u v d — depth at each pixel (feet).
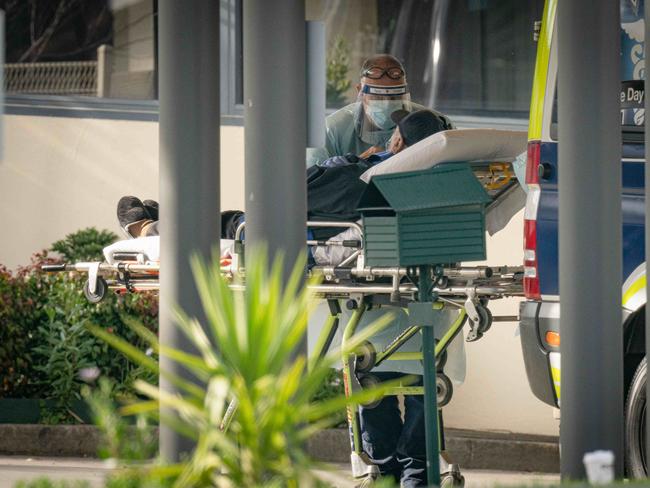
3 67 107.14
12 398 98.37
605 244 59.21
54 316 98.37
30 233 105.70
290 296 40.50
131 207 82.43
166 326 62.23
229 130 106.01
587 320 59.06
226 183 105.91
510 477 89.81
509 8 109.60
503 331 102.78
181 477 38.93
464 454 93.91
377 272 67.00
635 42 74.49
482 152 72.38
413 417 73.61
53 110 106.63
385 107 83.76
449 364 78.74
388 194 57.06
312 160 84.79
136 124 107.04
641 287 71.72
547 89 72.54
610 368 59.06
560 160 60.03
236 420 40.55
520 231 102.58
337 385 93.86
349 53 109.50
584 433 58.85
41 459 94.17
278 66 60.49
